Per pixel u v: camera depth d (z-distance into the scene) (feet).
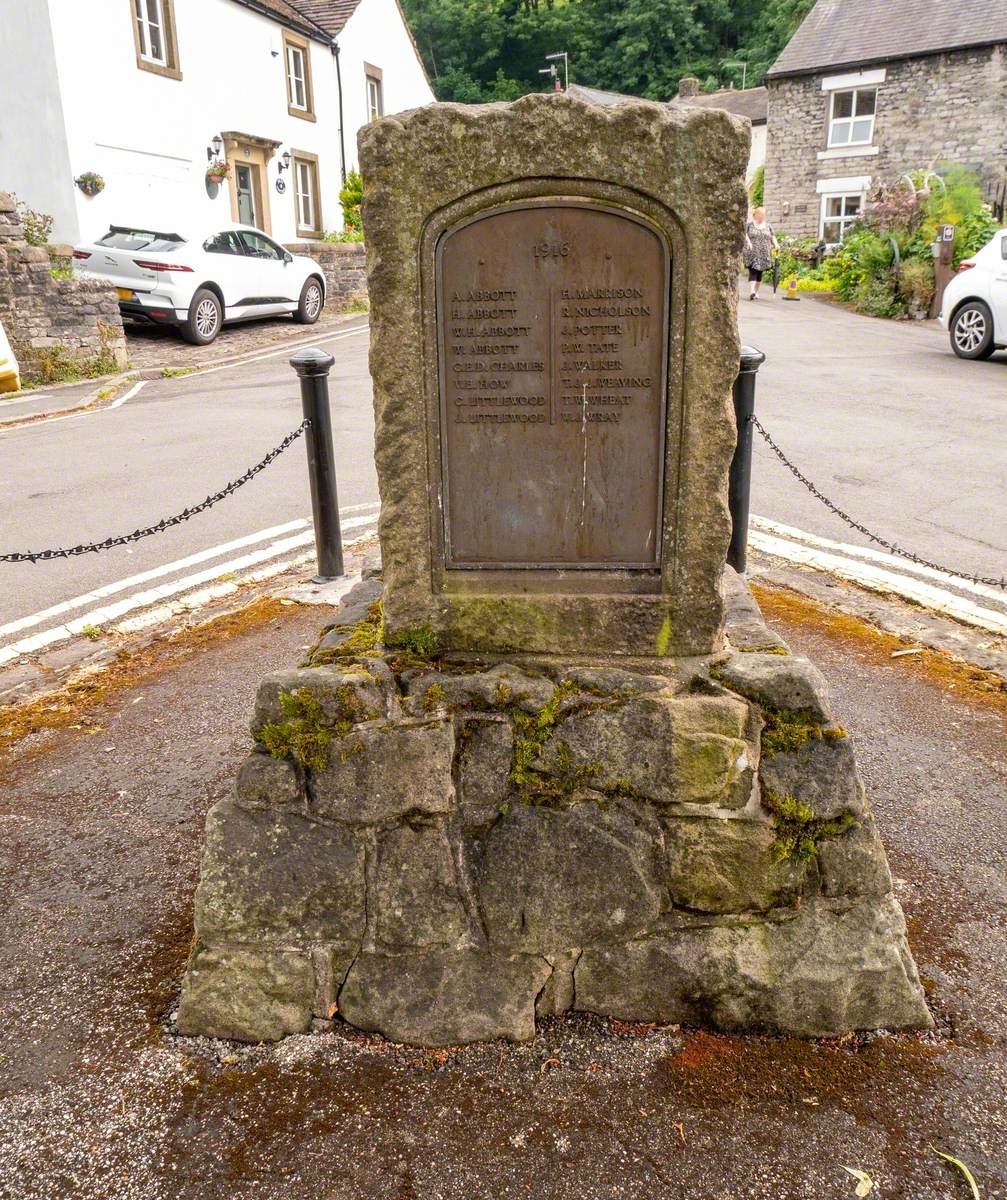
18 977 8.57
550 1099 7.32
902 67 82.43
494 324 7.72
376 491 23.61
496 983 7.86
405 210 7.40
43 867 10.12
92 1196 6.63
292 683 7.82
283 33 66.49
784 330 51.24
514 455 8.01
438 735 7.81
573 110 7.16
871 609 16.07
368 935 7.82
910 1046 7.74
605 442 7.93
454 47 171.73
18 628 16.05
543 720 7.85
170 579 18.16
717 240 7.34
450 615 8.29
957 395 33.40
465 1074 7.55
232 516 22.04
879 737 12.29
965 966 8.57
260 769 7.79
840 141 88.17
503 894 7.81
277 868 7.79
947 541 19.29
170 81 55.01
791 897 7.77
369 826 7.82
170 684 14.08
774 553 18.76
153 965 8.71
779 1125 7.09
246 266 51.62
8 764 12.10
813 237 91.50
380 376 7.79
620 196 7.32
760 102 119.85
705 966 7.77
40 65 47.34
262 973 7.85
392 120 7.29
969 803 10.93
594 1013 8.02
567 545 8.19
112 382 39.99
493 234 7.52
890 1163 6.79
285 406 34.04
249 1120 7.18
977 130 80.38
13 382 34.86
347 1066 7.63
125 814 11.04
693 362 7.62
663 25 163.12
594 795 7.85
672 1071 7.54
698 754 7.74
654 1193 6.63
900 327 53.52
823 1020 7.77
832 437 27.55
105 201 50.96
